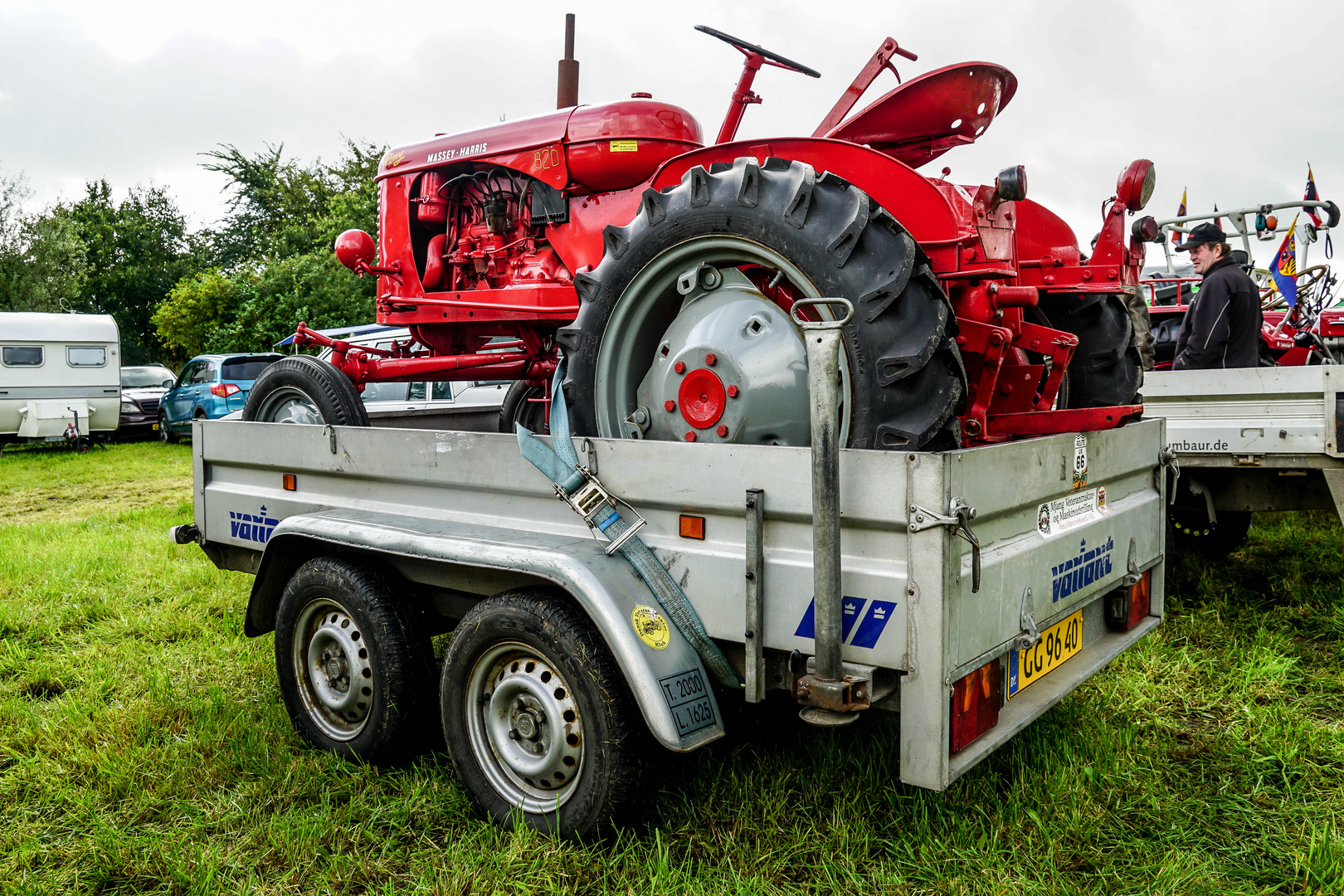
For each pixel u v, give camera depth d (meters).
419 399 8.08
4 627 4.20
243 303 20.33
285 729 2.98
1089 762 2.56
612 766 2.11
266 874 2.21
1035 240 3.45
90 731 2.95
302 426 3.05
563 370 2.79
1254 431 3.87
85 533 6.38
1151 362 4.09
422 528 2.57
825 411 1.77
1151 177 3.04
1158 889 2.01
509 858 2.15
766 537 2.00
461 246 4.57
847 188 2.38
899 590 1.81
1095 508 2.55
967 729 1.91
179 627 4.09
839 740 2.67
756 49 3.72
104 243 39.94
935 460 1.73
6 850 2.35
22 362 12.77
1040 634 2.21
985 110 2.95
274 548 2.96
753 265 2.63
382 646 2.62
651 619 2.09
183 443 14.35
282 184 28.16
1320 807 2.38
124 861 2.24
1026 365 2.95
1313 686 3.28
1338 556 4.87
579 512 2.22
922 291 2.28
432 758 2.76
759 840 2.21
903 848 2.15
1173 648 3.63
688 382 2.48
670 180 3.04
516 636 2.26
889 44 3.23
